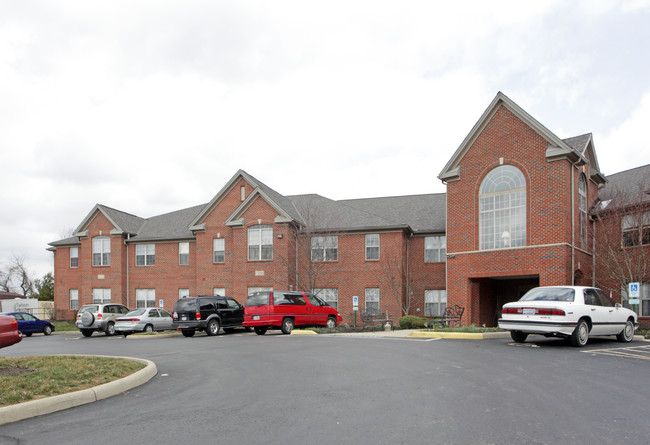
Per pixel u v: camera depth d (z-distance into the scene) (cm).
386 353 1252
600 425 592
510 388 799
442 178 2475
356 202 3609
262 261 3116
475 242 2338
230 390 852
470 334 1680
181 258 3578
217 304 2483
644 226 2050
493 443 532
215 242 3356
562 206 2105
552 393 759
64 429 628
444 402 712
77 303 3862
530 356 1160
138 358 1238
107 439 582
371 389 812
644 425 591
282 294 2245
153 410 722
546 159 2161
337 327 2417
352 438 557
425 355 1199
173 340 2092
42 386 801
